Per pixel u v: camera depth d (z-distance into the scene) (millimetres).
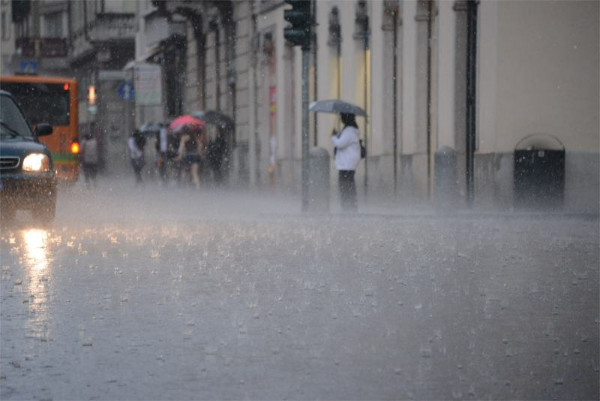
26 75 74062
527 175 50344
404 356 15758
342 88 71750
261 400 13117
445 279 24406
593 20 51438
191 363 15297
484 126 53344
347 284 23438
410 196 61688
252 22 90125
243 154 92375
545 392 13539
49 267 26781
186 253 30109
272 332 17656
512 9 51625
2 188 39344
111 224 42000
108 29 152250
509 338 17219
